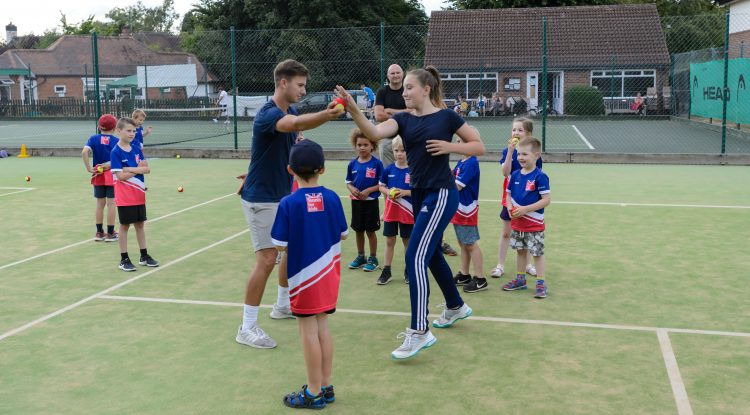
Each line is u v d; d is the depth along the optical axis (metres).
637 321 5.49
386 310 5.87
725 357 4.73
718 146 19.55
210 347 5.02
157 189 12.80
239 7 44.16
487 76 35.09
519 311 5.78
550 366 4.60
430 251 4.81
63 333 5.33
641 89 34.47
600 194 11.75
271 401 4.12
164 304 6.06
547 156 16.81
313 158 4.07
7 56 46.72
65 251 8.07
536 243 6.09
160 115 31.88
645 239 8.36
